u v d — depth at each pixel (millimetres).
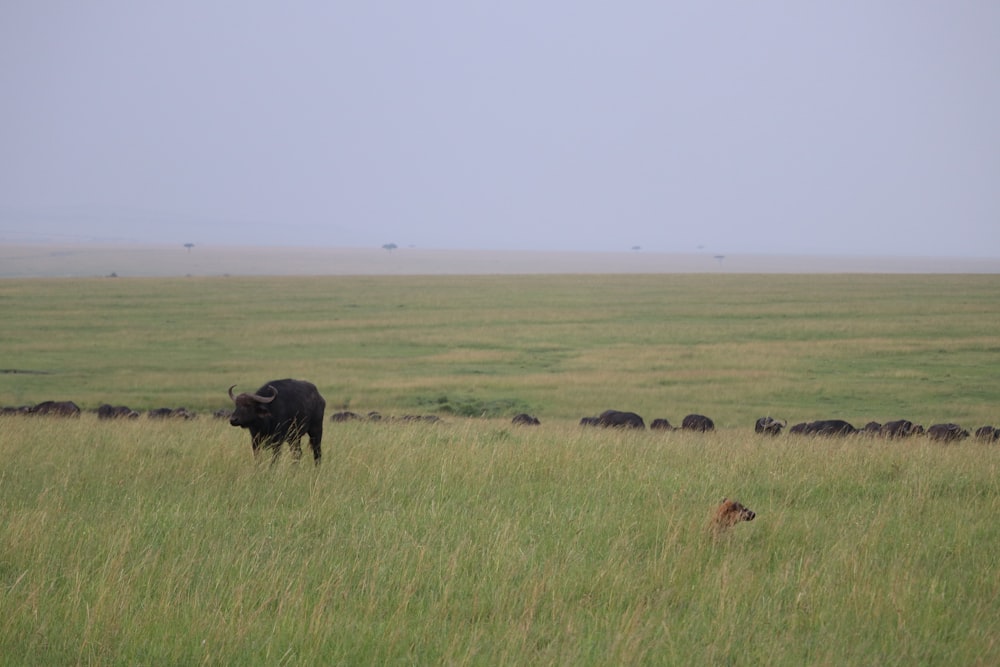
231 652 16078
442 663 16016
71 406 63969
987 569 22000
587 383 92062
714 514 24750
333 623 17484
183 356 111062
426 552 21656
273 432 34406
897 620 18641
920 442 43906
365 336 130125
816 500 30062
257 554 21312
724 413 76875
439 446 37000
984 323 138500
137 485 28953
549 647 16516
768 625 18344
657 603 19094
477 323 145625
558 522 25406
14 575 19844
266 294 199625
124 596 18047
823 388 88500
